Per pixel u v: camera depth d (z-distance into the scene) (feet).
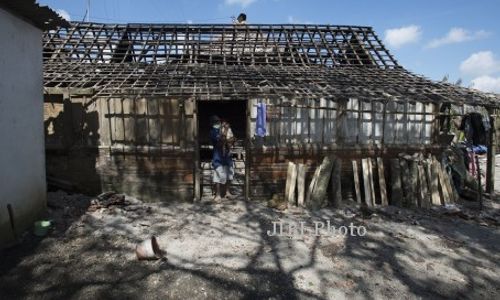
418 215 28.43
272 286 17.57
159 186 30.07
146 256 19.57
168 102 29.27
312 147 30.76
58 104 30.09
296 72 37.83
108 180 30.07
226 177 31.12
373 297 16.93
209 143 51.26
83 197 29.04
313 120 30.71
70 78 32.19
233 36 45.91
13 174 20.80
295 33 46.26
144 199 30.07
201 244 22.08
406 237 23.95
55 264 18.86
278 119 30.27
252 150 30.32
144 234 23.30
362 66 41.96
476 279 18.89
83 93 29.14
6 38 19.90
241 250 21.42
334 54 43.68
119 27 44.14
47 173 29.96
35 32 23.56
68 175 30.07
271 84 32.27
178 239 22.70
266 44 44.68
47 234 22.25
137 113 29.37
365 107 31.27
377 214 28.45
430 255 21.47
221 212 27.99
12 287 16.61
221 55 43.37
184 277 18.04
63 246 20.93
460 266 20.21
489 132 33.91
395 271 19.42
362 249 21.98
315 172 30.71
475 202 32.37
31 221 23.00
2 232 19.76
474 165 36.70
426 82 35.88
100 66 36.86
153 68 37.09
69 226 23.66
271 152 30.53
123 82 31.53
